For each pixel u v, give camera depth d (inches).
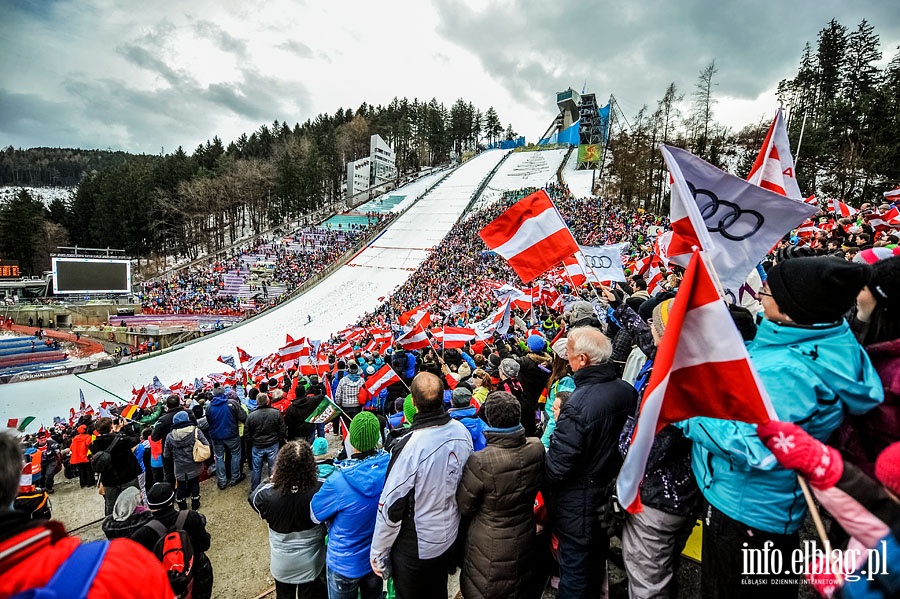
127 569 56.6
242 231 3270.2
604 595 111.2
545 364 201.2
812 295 71.3
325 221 2706.7
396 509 105.3
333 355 556.1
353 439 125.9
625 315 128.7
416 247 2012.8
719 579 84.4
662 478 96.5
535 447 106.5
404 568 111.1
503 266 1311.5
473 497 103.7
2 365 1273.4
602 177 2625.5
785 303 75.1
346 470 122.6
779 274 76.4
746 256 123.9
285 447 129.1
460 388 155.6
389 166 3745.1
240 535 212.7
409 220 2463.1
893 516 53.7
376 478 121.9
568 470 100.5
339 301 1549.0
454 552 127.8
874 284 79.8
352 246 2150.6
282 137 4443.9
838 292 69.9
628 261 645.9
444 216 2445.9
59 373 1061.1
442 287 1301.7
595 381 104.6
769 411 70.3
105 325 1541.6
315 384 300.0
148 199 2829.7
